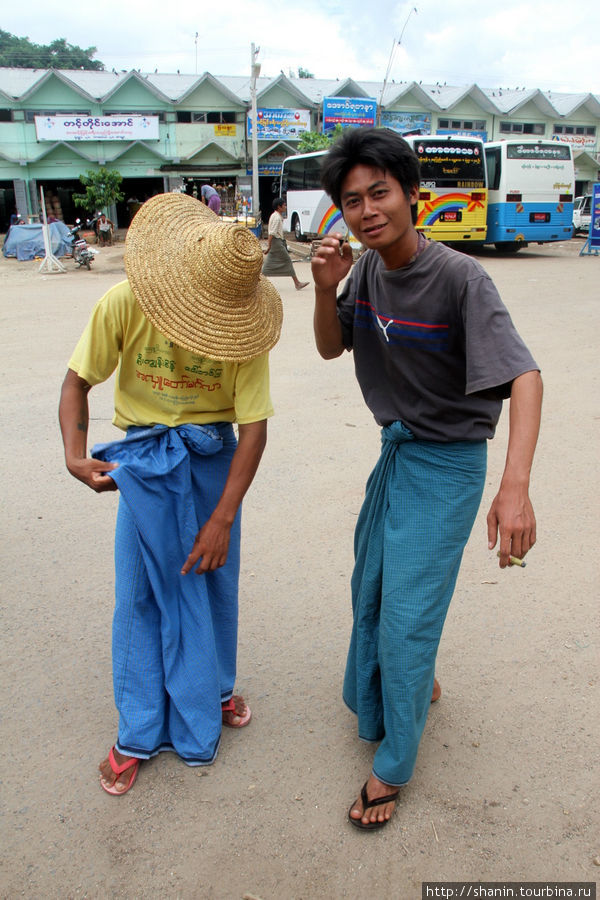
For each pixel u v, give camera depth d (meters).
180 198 2.12
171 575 2.20
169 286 1.94
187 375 2.12
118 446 2.14
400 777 2.07
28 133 31.00
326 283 2.06
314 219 22.09
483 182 18.28
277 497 4.28
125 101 32.34
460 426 2.01
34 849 2.01
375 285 2.03
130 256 1.98
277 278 15.80
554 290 12.48
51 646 2.91
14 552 3.65
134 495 2.06
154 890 1.89
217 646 2.44
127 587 2.19
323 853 2.01
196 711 2.29
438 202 17.95
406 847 2.03
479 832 2.07
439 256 1.88
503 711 2.56
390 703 2.04
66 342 8.45
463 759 2.35
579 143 39.50
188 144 33.00
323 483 4.46
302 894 1.89
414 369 1.98
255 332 2.01
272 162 33.84
